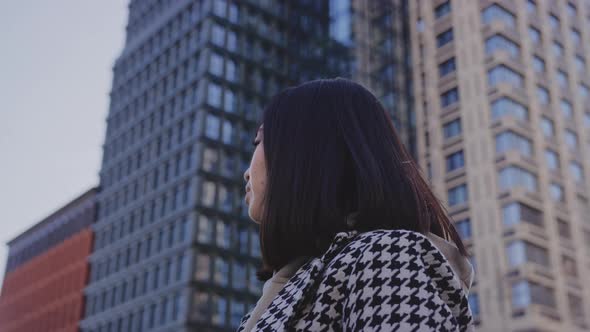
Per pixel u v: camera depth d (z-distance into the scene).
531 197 43.28
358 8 59.44
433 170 48.44
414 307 0.88
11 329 74.75
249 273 51.03
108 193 64.69
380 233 1.01
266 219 1.18
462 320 0.99
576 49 53.41
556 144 47.22
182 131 56.25
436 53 52.34
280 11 63.28
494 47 47.84
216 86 55.97
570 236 44.19
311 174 1.17
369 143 1.19
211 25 57.88
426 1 54.88
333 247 1.05
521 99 46.72
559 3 53.94
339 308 0.97
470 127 47.12
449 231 1.29
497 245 42.25
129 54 70.00
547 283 40.94
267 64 60.25
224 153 54.09
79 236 66.81
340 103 1.25
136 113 64.75
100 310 58.78
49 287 69.75
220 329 47.78
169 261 51.06
